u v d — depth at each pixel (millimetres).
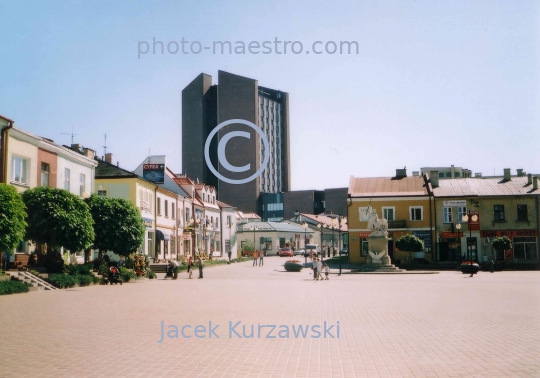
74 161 36531
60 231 27250
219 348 10969
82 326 13828
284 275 42844
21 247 30125
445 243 57031
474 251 56625
